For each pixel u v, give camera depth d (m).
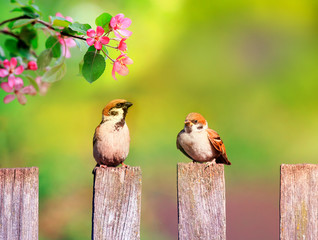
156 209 14.23
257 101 21.03
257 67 20.84
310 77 20.45
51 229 10.43
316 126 20.61
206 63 20.38
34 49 5.96
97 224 4.31
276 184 17.88
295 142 20.44
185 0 18.03
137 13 15.06
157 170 16.67
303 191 4.45
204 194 4.42
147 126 19.41
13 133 10.84
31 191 4.26
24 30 5.73
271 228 14.02
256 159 19.31
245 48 20.59
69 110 15.20
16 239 4.21
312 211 4.45
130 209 4.35
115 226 4.33
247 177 18.41
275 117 20.91
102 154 5.29
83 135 15.53
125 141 5.29
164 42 17.67
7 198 4.22
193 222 4.40
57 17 4.96
